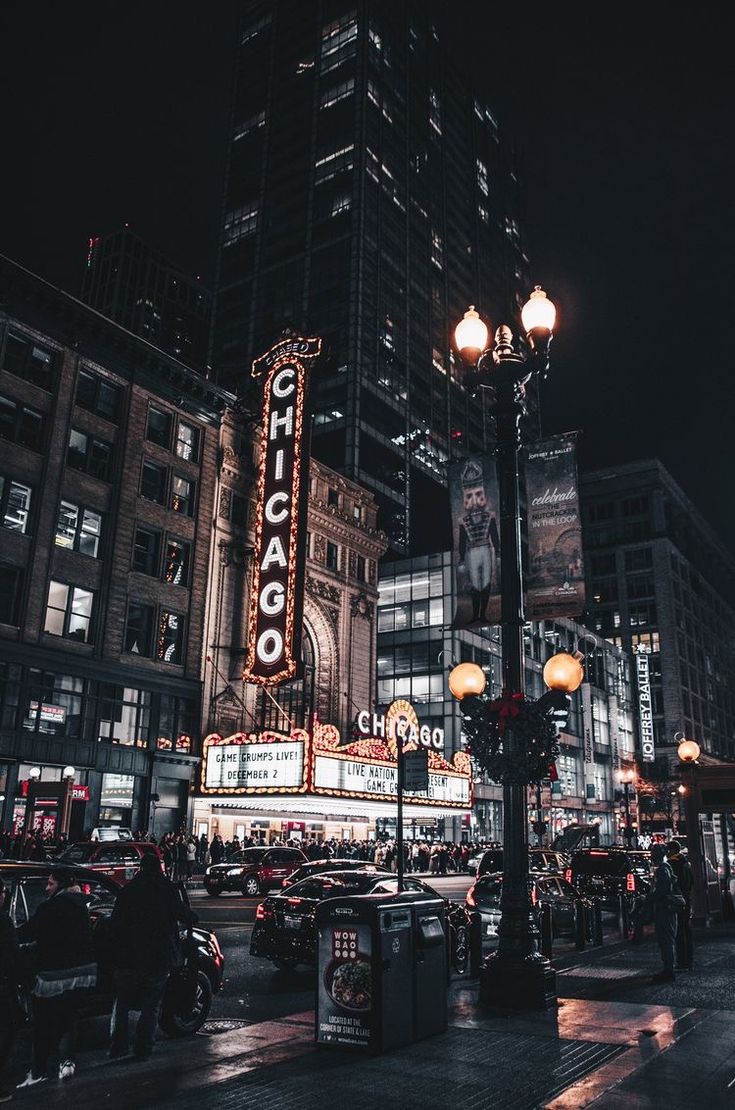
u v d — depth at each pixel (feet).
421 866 153.38
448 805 164.45
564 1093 23.11
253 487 159.74
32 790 107.45
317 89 419.33
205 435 150.92
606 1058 26.86
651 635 402.72
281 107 431.43
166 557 140.26
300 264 379.55
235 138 443.73
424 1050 27.96
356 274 359.05
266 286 386.93
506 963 35.86
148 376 141.49
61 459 125.29
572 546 40.34
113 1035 27.20
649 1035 29.99
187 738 136.77
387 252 386.11
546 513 41.34
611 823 303.89
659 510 421.18
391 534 333.62
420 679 227.40
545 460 42.16
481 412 426.92
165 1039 30.35
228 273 405.59
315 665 173.27
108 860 75.66
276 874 103.96
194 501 146.82
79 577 125.18
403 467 352.90
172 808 133.08
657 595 407.23
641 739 335.06
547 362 41.98
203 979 31.58
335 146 395.96
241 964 51.44
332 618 177.47
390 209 398.21
